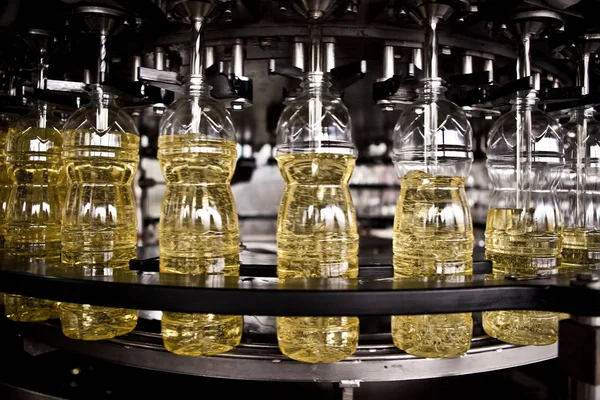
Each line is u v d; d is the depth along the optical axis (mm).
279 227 796
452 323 780
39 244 968
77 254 852
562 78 1271
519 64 887
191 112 802
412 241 800
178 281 711
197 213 784
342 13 875
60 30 1021
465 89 945
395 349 795
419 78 896
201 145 799
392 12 890
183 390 921
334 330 758
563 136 955
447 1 786
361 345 803
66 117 1269
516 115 893
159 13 941
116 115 903
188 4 777
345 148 811
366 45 1033
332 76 830
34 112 1036
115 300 703
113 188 875
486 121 1469
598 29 927
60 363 1021
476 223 1665
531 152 887
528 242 827
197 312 673
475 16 915
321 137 800
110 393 909
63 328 852
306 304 660
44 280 753
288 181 809
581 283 664
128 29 954
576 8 878
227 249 791
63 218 874
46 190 988
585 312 653
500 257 846
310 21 806
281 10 858
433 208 797
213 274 775
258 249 1360
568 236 935
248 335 870
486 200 1659
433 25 817
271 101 1335
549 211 846
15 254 966
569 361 670
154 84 835
